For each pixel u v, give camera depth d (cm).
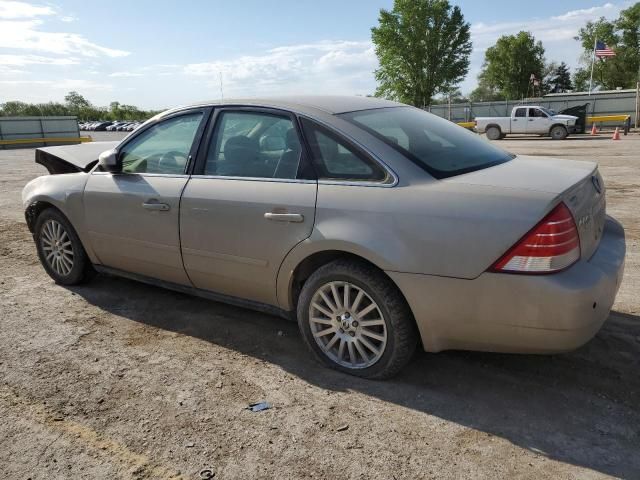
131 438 264
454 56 5606
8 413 287
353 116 328
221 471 240
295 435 264
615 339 351
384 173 293
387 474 236
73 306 435
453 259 266
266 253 328
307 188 312
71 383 316
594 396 291
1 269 541
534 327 258
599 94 3634
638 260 522
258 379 318
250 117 352
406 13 5453
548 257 251
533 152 1788
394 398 294
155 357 347
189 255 369
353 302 307
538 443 254
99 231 423
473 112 3719
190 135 378
